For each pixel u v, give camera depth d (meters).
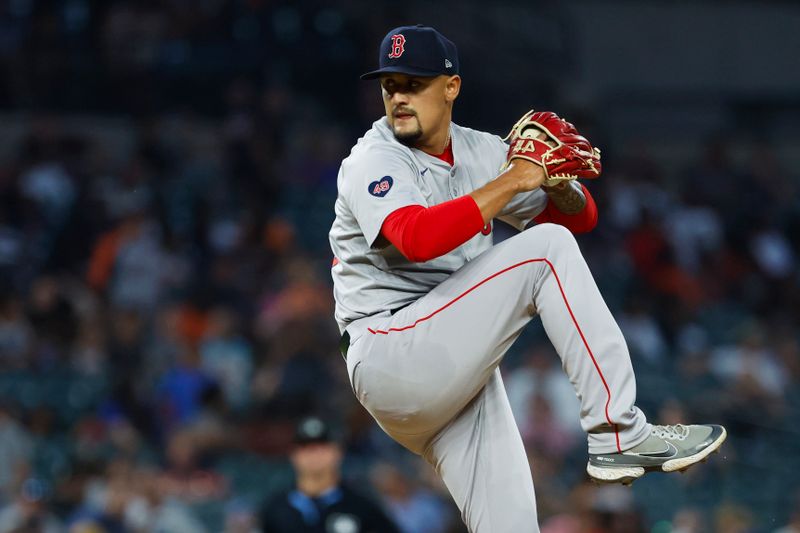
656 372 45.41
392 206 13.20
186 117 60.72
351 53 62.00
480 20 69.38
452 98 14.09
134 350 40.59
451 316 13.45
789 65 78.00
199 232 47.88
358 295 14.26
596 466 13.23
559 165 13.21
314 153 58.56
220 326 40.53
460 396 13.68
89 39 62.81
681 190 61.41
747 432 41.47
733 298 54.91
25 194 51.62
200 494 32.72
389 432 14.61
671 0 77.38
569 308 13.20
